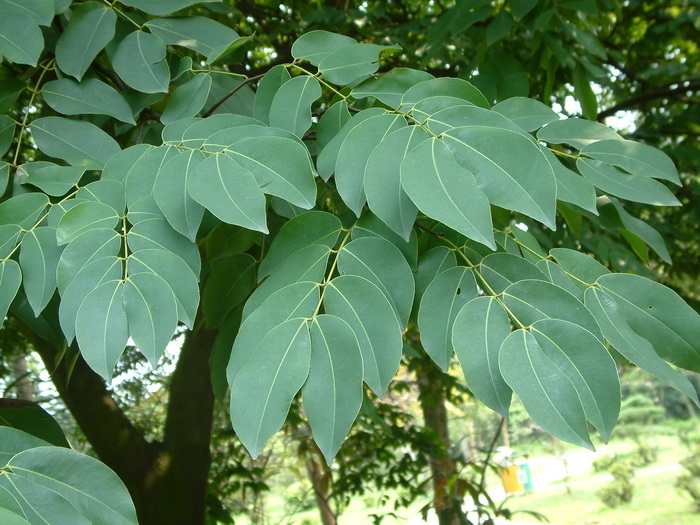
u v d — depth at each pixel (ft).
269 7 6.18
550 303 1.44
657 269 6.99
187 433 5.00
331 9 5.39
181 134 1.91
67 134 2.21
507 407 1.35
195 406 5.02
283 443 9.57
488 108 1.81
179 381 5.06
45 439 2.00
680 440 30.55
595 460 25.25
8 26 2.18
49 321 2.01
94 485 1.40
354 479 7.97
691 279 7.15
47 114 2.64
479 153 1.49
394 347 1.45
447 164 1.47
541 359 1.34
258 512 10.53
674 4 6.94
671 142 6.41
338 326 1.42
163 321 1.51
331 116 2.01
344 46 2.10
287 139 1.69
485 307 1.46
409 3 6.91
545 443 29.32
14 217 1.82
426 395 8.33
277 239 1.73
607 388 1.30
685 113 6.10
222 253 2.11
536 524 20.88
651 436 31.91
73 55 2.30
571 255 1.71
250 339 1.48
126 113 2.27
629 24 7.16
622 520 20.81
